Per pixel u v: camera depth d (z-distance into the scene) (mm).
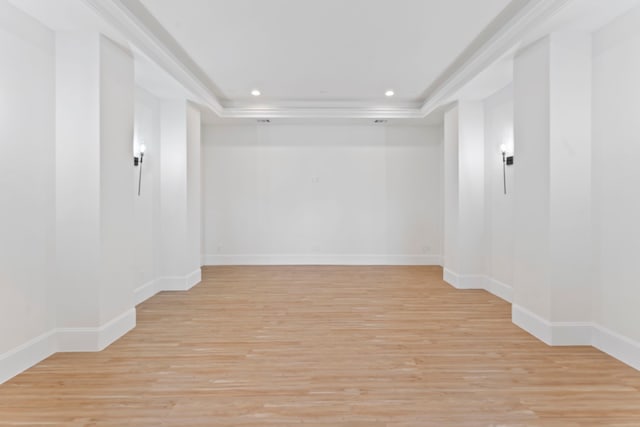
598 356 3592
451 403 2746
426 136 8789
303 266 8625
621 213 3479
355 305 5453
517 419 2537
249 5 3803
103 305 3855
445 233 7094
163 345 3924
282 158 8781
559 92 3828
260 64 5551
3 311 3125
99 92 3742
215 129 8742
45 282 3617
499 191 5902
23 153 3336
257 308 5309
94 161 3748
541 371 3273
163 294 6113
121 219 4188
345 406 2707
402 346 3883
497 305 5445
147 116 5859
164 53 4676
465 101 6363
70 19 3461
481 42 4773
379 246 8844
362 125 8695
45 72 3598
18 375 3221
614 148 3547
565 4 3281
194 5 3803
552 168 3848
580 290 3867
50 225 3680
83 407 2701
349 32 4453
